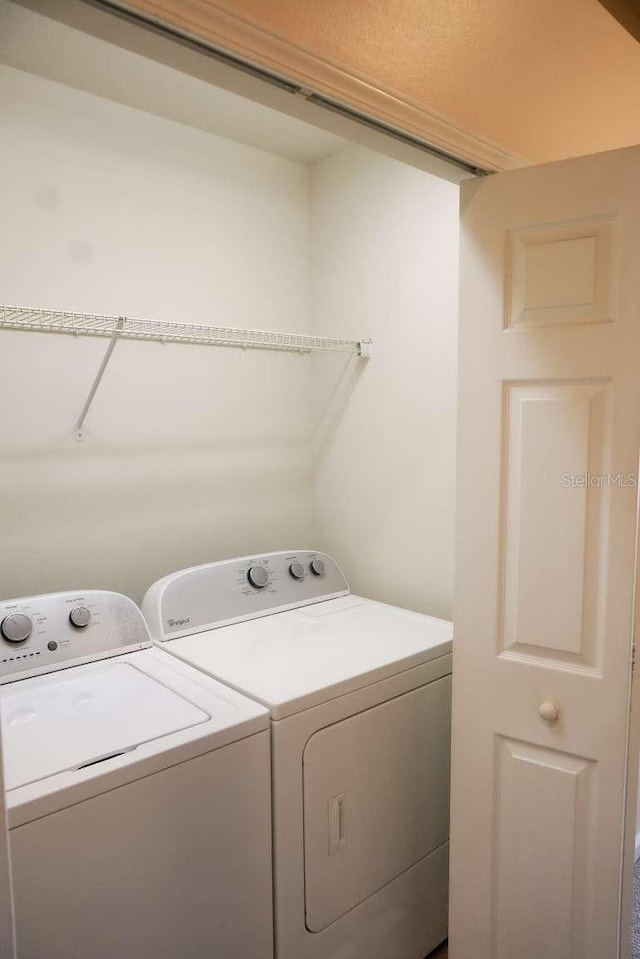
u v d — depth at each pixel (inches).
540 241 52.8
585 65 50.7
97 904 44.8
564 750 54.9
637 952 73.4
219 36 35.4
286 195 96.5
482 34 45.9
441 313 81.3
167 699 57.2
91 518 78.9
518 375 54.5
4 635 61.1
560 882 56.2
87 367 77.4
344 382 96.1
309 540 103.8
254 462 95.7
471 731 59.4
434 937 73.4
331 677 61.2
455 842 61.2
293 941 57.5
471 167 53.7
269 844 55.6
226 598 78.6
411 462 86.8
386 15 41.8
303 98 42.3
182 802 49.3
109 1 32.3
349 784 61.9
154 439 84.3
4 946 30.2
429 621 79.7
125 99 76.9
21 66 69.1
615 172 49.2
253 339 91.2
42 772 44.7
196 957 50.6
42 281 72.6
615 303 50.1
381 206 88.0
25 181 70.8
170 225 83.6
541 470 54.1
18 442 72.5
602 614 52.5
